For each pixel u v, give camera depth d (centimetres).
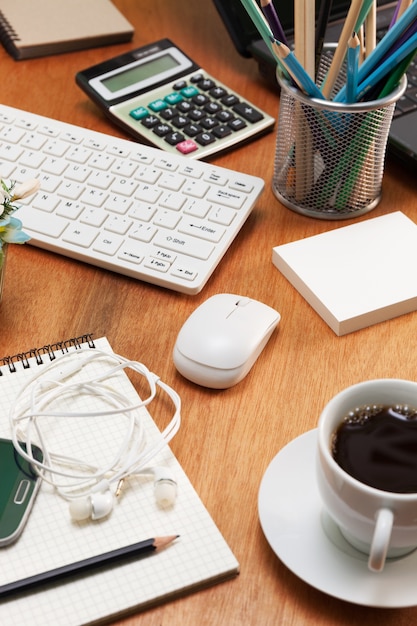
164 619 53
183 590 54
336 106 74
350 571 54
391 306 73
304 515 57
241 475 62
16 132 88
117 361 68
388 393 55
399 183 88
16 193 70
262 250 80
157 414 66
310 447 60
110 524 57
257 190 82
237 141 90
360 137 77
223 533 58
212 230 78
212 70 104
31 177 83
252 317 69
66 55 106
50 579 53
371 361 70
